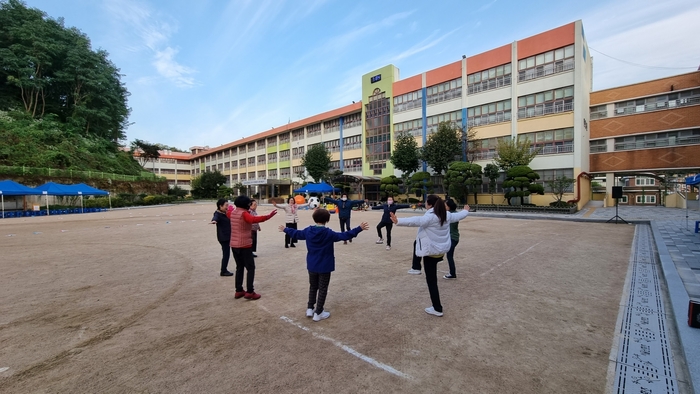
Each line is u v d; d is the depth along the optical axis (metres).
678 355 2.82
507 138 24.45
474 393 2.33
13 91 39.91
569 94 21.67
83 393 2.39
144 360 2.88
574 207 19.00
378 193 33.97
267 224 15.51
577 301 4.26
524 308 4.04
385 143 33.47
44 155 33.03
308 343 3.18
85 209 30.06
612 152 23.14
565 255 7.27
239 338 3.30
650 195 29.28
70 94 43.81
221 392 2.38
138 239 10.76
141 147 58.22
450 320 3.70
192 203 46.41
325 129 41.69
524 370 2.64
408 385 2.44
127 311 4.12
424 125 29.81
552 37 22.23
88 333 3.47
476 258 7.06
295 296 4.66
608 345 3.04
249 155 57.38
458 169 22.72
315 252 3.72
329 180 34.19
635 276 5.39
